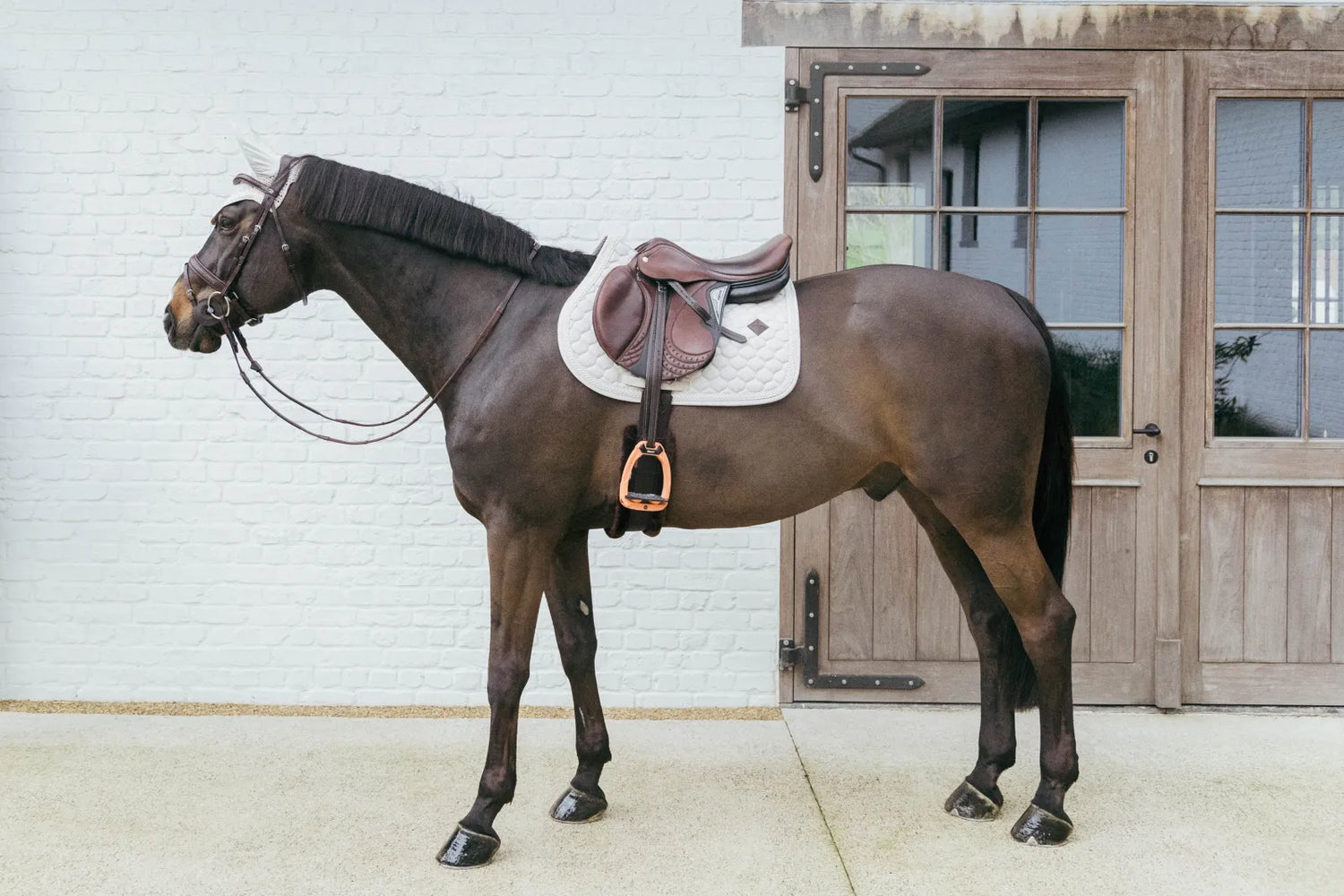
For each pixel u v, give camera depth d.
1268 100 3.33
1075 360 3.36
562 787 2.67
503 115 3.34
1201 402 3.33
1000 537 2.29
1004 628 2.48
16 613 3.38
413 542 3.38
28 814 2.48
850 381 2.27
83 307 3.34
